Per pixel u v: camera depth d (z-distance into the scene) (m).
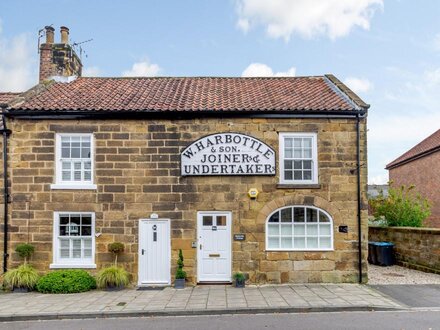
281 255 13.38
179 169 13.62
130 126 13.74
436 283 13.20
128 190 13.59
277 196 13.52
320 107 13.59
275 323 9.28
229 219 13.52
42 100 14.44
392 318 9.55
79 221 13.64
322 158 13.60
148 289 12.87
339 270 13.36
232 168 13.52
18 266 13.34
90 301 11.34
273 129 13.71
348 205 13.50
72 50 17.91
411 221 18.16
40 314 10.11
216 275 13.47
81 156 13.80
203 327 9.09
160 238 13.51
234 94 15.46
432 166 25.00
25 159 13.63
